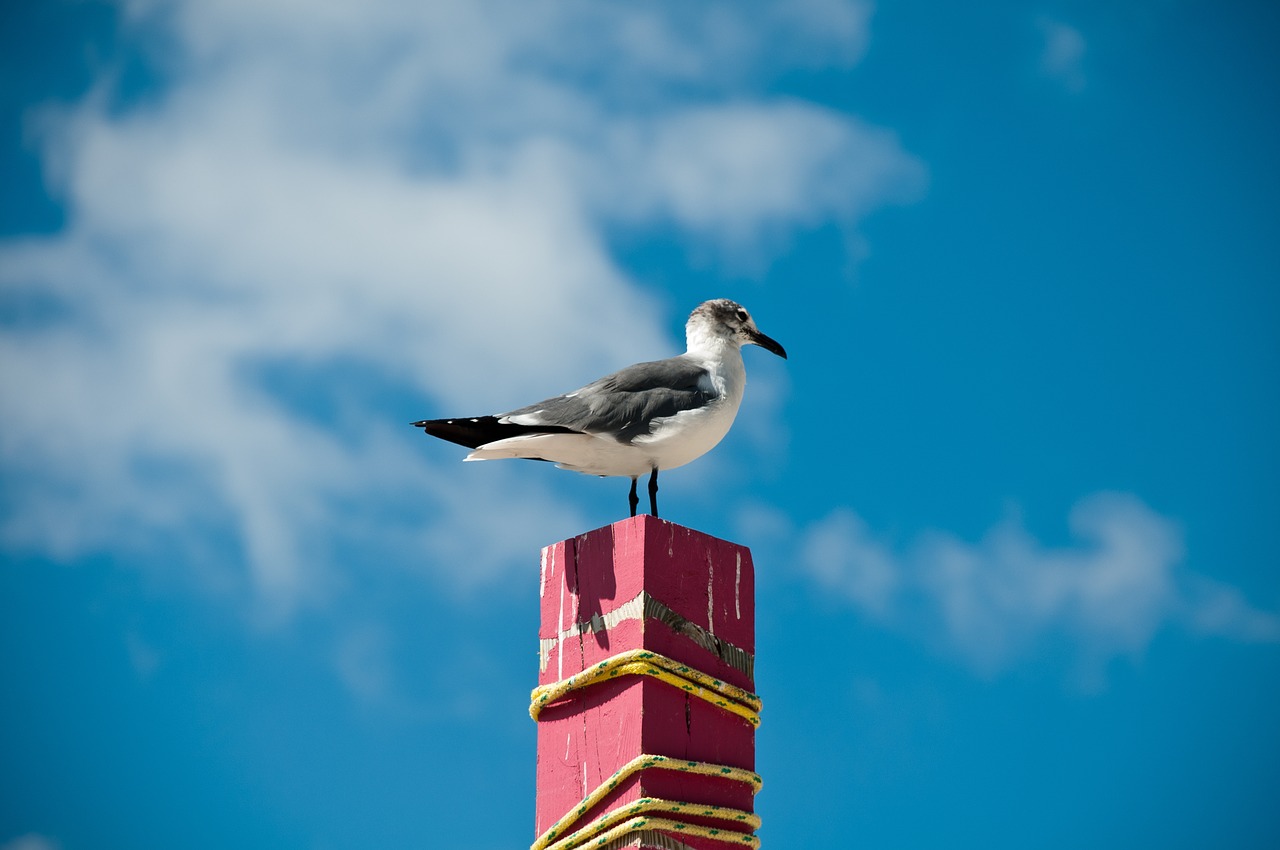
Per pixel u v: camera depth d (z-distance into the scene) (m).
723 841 9.87
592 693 10.32
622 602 10.29
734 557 10.69
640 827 9.61
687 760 9.88
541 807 10.38
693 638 10.27
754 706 10.38
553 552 10.93
